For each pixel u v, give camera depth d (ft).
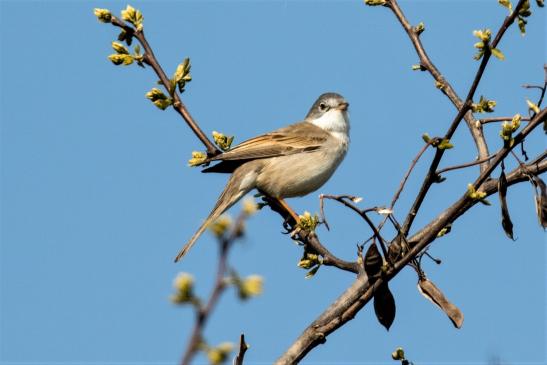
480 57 27.43
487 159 29.14
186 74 36.17
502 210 28.96
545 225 28.63
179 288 17.97
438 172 29.37
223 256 18.44
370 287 29.71
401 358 29.14
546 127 27.91
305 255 32.91
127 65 35.04
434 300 30.42
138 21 35.19
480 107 27.86
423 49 40.50
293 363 29.73
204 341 17.72
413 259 30.50
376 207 28.02
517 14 26.99
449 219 29.04
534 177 28.89
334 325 30.01
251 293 18.21
